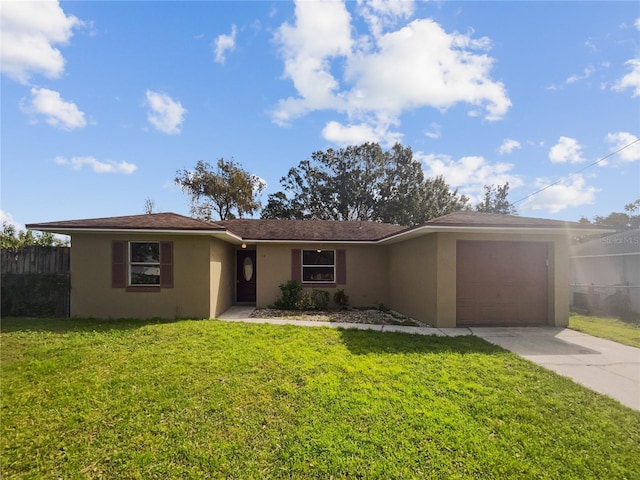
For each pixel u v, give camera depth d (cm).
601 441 336
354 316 1071
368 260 1306
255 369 516
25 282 962
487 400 419
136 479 276
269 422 363
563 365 575
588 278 1855
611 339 773
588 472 289
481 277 937
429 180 3253
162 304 968
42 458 304
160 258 969
